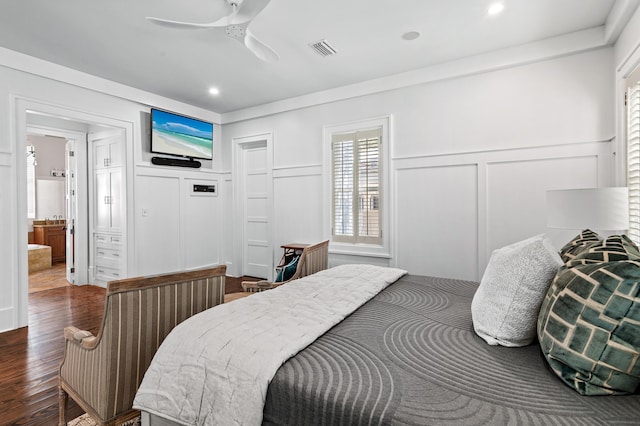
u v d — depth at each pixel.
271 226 4.88
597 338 0.87
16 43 3.03
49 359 2.50
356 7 2.48
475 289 2.02
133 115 4.28
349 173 4.16
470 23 2.72
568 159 2.96
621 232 2.50
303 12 2.55
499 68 3.22
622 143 2.55
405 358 1.11
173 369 1.23
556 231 3.03
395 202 3.84
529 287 1.18
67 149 4.95
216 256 5.43
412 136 3.72
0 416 1.81
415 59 3.38
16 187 3.19
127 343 1.39
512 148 3.19
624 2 2.26
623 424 0.76
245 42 2.58
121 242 4.40
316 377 0.99
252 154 5.30
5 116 3.12
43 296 4.27
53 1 2.40
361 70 3.66
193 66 3.54
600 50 2.82
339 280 2.13
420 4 2.45
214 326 1.32
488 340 1.22
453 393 0.90
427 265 3.65
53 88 3.48
